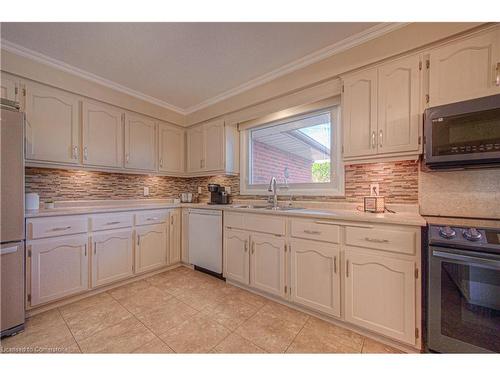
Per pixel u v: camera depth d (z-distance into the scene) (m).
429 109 1.42
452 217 1.55
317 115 2.40
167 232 2.84
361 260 1.54
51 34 1.70
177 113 3.28
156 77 2.39
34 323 1.69
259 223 2.13
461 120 1.32
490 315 1.11
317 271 1.74
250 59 2.06
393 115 1.62
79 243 2.04
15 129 1.58
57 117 2.13
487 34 1.33
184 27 1.64
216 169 3.01
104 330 1.61
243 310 1.89
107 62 2.10
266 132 2.89
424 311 1.33
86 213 2.09
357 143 1.78
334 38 1.78
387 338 1.47
